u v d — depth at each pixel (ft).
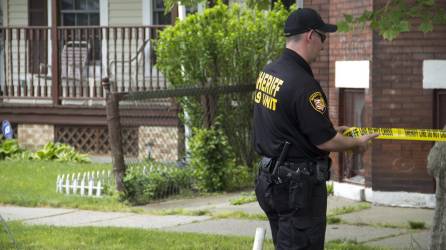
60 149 55.57
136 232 32.63
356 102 41.63
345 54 41.24
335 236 32.42
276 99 19.44
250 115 47.01
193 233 32.76
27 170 49.93
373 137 19.85
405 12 28.40
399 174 38.88
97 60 62.75
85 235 32.01
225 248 29.53
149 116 52.34
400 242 31.27
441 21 29.01
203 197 42.50
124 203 40.29
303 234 19.53
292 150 19.48
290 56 19.63
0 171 49.49
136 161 45.24
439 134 20.24
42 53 63.41
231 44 46.11
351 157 41.63
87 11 64.44
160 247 29.84
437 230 25.16
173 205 40.32
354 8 40.04
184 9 49.60
